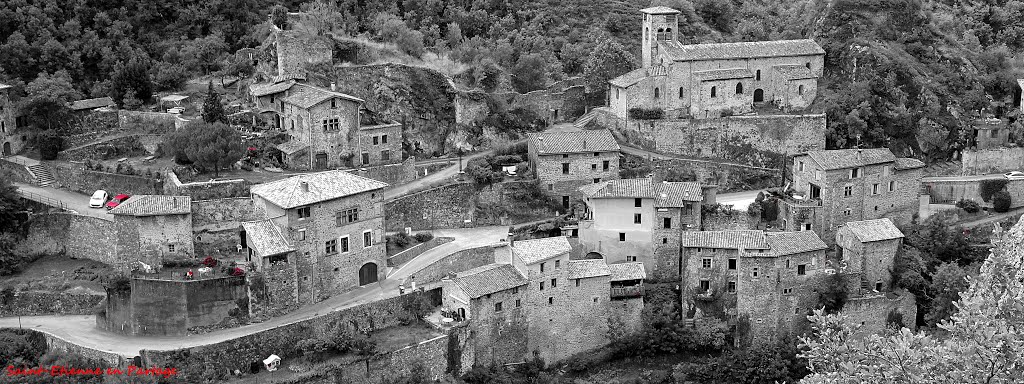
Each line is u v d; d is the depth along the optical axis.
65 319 147.25
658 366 158.00
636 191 166.50
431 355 144.62
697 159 193.00
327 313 144.62
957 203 186.88
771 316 158.88
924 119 199.75
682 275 163.00
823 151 176.38
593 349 159.50
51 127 185.00
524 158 189.38
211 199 156.25
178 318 139.75
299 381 134.25
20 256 158.50
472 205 176.62
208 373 133.88
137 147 182.25
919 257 168.00
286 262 144.50
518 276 153.25
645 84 196.00
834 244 173.62
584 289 157.50
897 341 64.31
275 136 180.25
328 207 148.38
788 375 152.75
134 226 146.62
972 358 61.03
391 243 164.00
